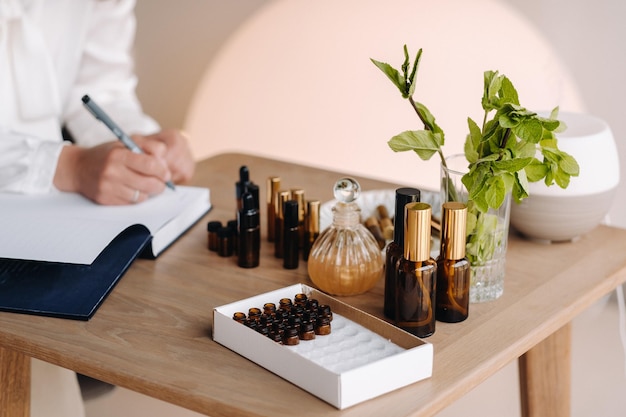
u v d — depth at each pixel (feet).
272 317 2.80
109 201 3.91
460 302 2.98
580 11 6.59
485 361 2.72
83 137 5.42
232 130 9.12
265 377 2.62
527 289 3.27
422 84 7.70
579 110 6.82
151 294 3.23
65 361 2.78
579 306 3.17
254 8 8.55
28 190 4.07
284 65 8.55
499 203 2.86
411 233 2.79
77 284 3.22
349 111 8.27
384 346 2.69
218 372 2.65
